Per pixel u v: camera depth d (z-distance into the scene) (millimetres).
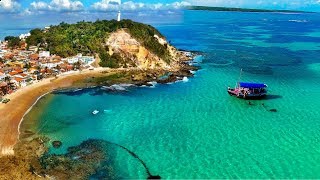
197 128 76000
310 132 73750
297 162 61750
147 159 62594
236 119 81000
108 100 95062
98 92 101875
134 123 78875
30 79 107625
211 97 97688
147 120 80625
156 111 86562
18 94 95875
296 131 74188
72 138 70875
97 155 63500
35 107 88438
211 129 75438
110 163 60938
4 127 74688
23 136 71125
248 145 67875
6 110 84000
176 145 68000
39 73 114562
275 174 57969
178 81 115188
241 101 94062
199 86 109125
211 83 113000
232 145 67938
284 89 106188
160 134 73000
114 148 66562
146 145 67938
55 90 102438
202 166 60406
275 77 122062
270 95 99938
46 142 68562
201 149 66438
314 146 67438
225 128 75875
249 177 57031
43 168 58312
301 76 123438
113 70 126562
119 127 76688
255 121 79812
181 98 96750
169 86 109062
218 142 69188
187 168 59750
